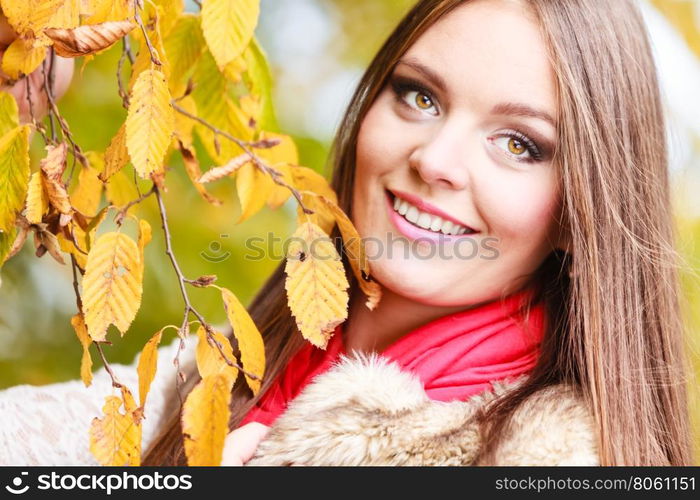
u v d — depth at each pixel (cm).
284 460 112
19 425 145
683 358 143
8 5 93
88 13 93
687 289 169
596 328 123
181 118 121
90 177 116
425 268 121
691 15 246
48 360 233
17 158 94
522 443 108
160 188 101
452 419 111
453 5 119
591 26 123
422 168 116
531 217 120
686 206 260
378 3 292
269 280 156
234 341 150
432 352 126
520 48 115
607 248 125
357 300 137
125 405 99
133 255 96
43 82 115
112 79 213
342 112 175
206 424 93
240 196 113
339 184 144
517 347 127
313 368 136
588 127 120
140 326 236
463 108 117
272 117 139
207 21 98
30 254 225
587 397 119
